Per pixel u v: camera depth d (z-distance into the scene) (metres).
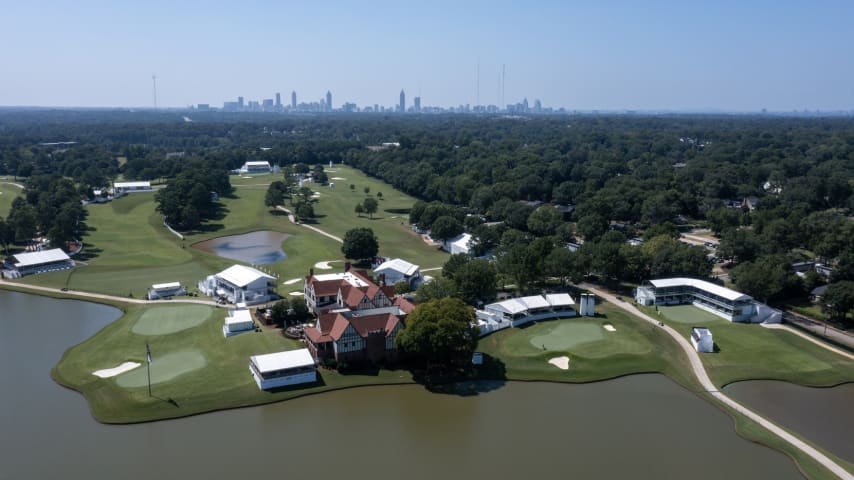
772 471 80.25
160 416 90.56
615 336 124.62
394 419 92.31
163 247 198.00
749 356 116.50
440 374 106.25
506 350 117.25
